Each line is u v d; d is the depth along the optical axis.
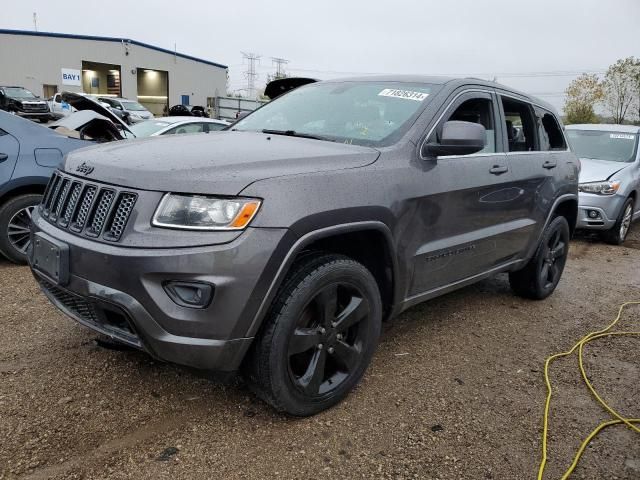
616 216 7.75
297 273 2.59
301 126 3.57
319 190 2.59
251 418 2.79
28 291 4.38
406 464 2.51
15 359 3.24
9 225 4.90
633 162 8.34
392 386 3.22
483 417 2.95
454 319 4.41
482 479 2.45
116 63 44.78
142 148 2.83
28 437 2.51
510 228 4.09
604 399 3.24
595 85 42.47
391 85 3.74
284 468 2.43
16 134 4.92
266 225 2.38
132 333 2.49
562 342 4.09
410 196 3.05
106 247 2.40
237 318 2.36
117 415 2.74
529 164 4.29
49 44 41.44
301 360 2.78
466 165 3.53
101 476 2.30
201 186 2.35
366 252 3.06
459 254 3.57
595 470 2.57
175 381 3.10
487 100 3.95
